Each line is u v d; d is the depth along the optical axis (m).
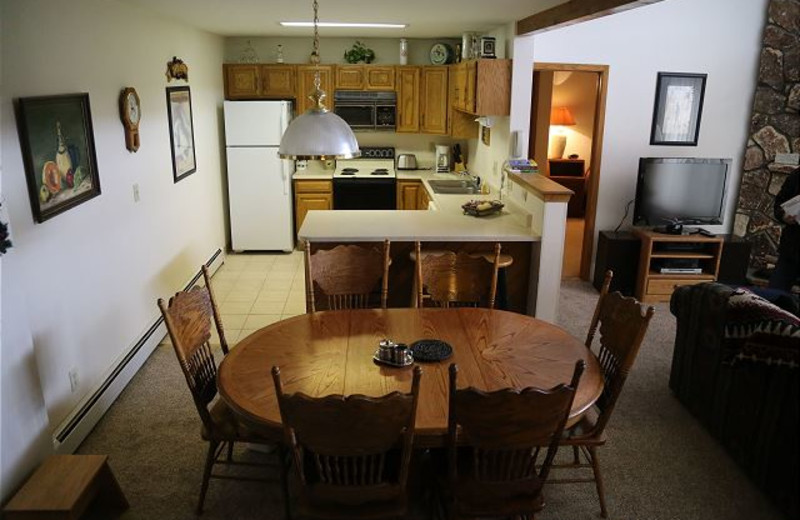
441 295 3.21
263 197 6.38
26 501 2.18
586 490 2.73
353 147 3.07
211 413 2.53
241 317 4.77
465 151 7.16
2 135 2.46
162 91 4.50
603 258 5.34
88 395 3.17
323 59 6.80
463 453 2.28
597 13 3.11
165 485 2.72
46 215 2.74
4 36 2.47
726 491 2.74
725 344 2.83
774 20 5.12
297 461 1.93
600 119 5.35
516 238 3.99
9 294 2.24
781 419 2.54
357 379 2.26
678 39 5.21
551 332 2.73
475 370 2.34
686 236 5.06
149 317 4.17
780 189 4.93
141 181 4.04
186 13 4.38
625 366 2.32
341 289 3.22
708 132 5.48
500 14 4.23
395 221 4.36
